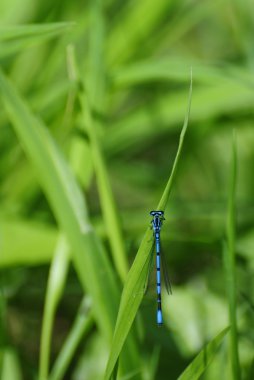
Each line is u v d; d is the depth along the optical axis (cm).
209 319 54
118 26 60
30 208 59
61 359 50
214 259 59
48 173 49
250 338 52
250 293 55
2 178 58
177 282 59
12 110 49
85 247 48
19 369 52
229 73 55
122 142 60
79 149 52
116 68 58
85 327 50
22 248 52
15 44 52
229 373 48
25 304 57
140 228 56
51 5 61
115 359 45
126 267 49
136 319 50
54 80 60
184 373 46
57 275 50
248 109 61
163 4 60
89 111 50
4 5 60
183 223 60
